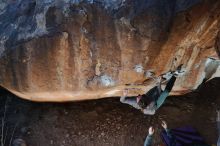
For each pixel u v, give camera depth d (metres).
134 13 5.30
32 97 7.08
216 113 7.55
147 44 5.57
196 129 7.36
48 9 5.66
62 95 6.80
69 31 5.67
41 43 5.84
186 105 7.61
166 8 5.24
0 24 6.15
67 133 7.27
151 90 5.82
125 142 7.21
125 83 6.35
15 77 6.36
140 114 7.48
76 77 6.25
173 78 5.84
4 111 7.62
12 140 7.25
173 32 5.45
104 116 7.44
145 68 6.00
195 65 6.36
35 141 7.23
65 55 5.93
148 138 6.17
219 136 7.17
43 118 7.46
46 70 6.15
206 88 7.84
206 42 5.85
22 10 6.00
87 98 7.26
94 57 5.89
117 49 5.73
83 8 5.48
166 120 7.43
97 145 7.18
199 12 5.25
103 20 5.47
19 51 6.01
